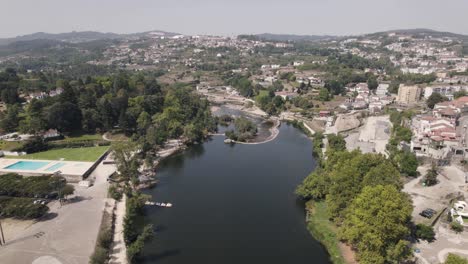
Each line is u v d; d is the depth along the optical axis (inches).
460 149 6919.3
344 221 4375.0
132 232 4379.9
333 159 6013.8
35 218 4972.9
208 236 4815.5
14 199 5118.1
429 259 3863.2
